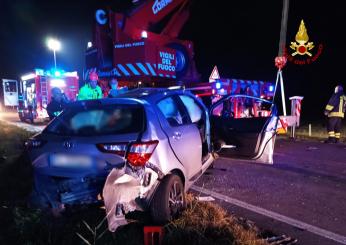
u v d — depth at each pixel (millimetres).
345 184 5816
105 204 3301
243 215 4391
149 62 9852
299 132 12375
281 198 5059
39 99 14727
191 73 11812
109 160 3459
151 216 3742
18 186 4992
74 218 3873
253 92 11891
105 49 10320
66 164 3654
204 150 4965
